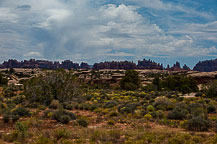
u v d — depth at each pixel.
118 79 97.38
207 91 36.50
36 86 28.64
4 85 63.31
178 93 47.91
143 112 19.30
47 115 17.80
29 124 14.08
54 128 13.36
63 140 9.83
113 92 52.56
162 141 9.92
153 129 13.13
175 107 20.95
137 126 14.07
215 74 77.12
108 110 22.31
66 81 29.62
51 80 29.30
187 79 54.81
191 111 19.27
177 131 12.61
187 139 10.23
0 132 11.73
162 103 24.45
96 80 96.88
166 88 58.16
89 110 23.39
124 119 16.95
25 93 28.98
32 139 10.05
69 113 17.20
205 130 13.27
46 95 27.98
